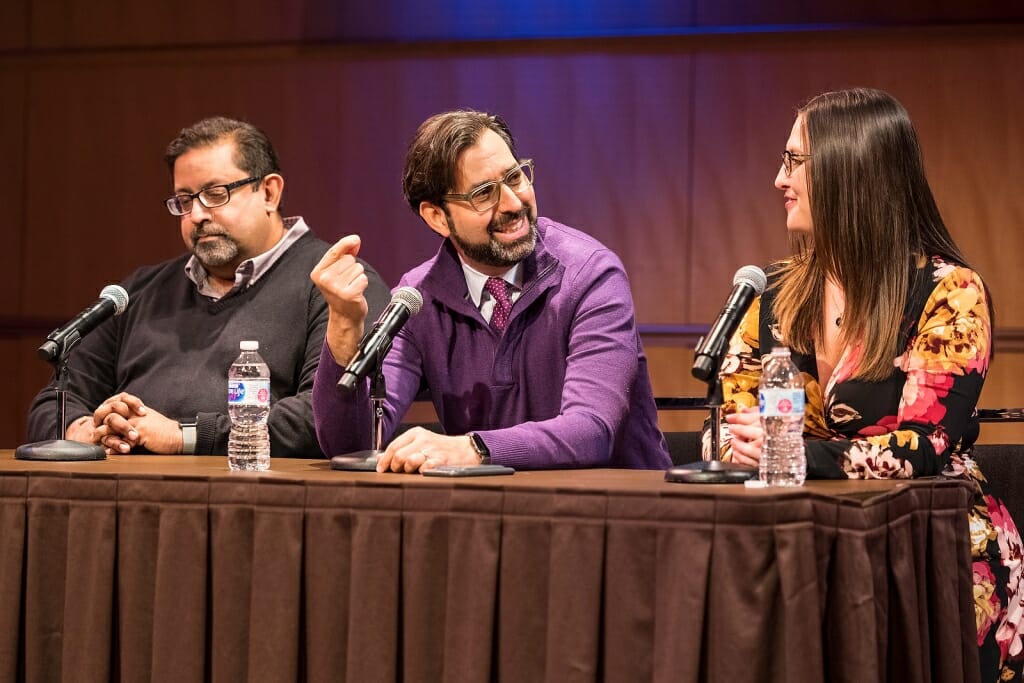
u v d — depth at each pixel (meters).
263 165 7.85
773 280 6.17
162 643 4.77
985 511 5.49
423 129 6.18
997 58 11.12
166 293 7.98
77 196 12.68
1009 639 5.46
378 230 12.26
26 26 12.74
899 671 4.45
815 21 11.42
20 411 12.73
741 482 4.64
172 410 7.50
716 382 4.77
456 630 4.45
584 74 11.88
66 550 4.96
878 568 4.27
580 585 4.30
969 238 11.20
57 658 4.98
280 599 4.65
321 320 7.60
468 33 12.08
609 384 5.85
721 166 11.63
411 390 6.32
